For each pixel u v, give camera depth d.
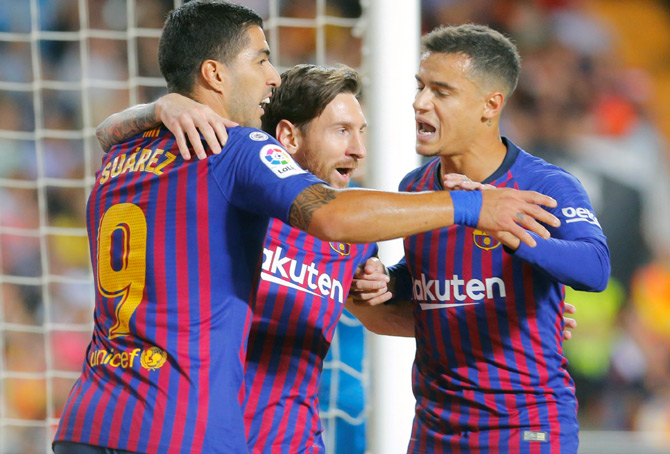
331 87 9.48
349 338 13.78
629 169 28.25
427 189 9.95
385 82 11.22
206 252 7.46
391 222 6.92
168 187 7.55
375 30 11.25
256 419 8.75
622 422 25.31
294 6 26.47
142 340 7.46
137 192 7.70
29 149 25.47
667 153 28.70
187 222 7.47
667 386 25.62
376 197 6.99
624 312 26.28
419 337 9.83
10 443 20.16
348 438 13.50
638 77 29.67
